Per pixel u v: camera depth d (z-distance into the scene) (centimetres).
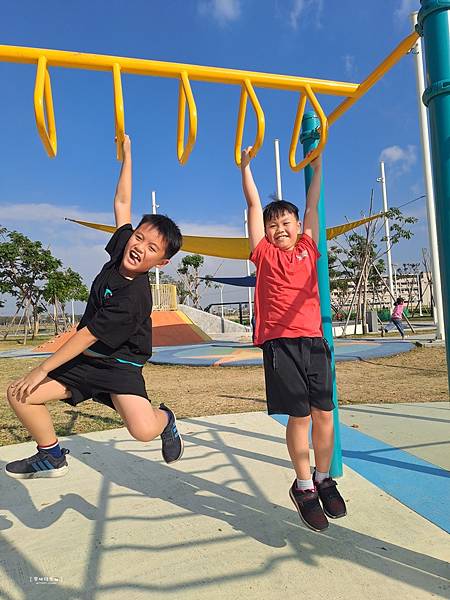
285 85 220
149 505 271
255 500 271
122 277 209
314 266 224
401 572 192
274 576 193
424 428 416
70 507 274
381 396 616
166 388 780
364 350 1166
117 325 198
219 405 593
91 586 193
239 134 232
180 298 4403
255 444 383
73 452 381
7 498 291
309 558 205
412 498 263
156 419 219
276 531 232
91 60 195
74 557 216
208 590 186
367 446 363
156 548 221
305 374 209
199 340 1969
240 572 197
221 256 1747
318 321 218
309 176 295
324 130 217
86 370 209
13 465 219
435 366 914
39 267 2656
